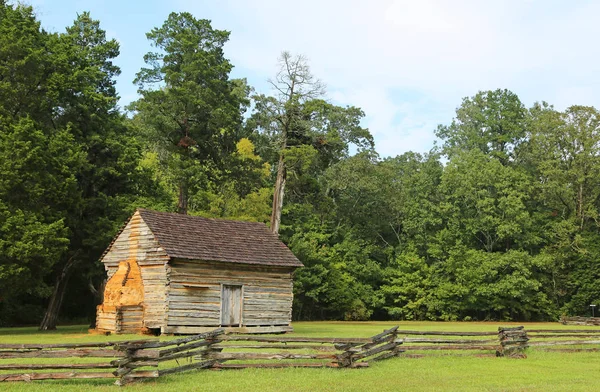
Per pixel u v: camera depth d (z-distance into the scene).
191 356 15.99
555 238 64.62
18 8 37.06
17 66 33.19
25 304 48.25
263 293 30.81
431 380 14.78
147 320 28.02
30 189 31.30
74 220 35.28
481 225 65.12
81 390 12.97
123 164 37.22
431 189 70.25
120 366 13.86
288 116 49.03
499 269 62.31
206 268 28.88
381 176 69.88
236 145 55.88
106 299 29.38
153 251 28.53
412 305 63.09
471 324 51.41
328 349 18.50
